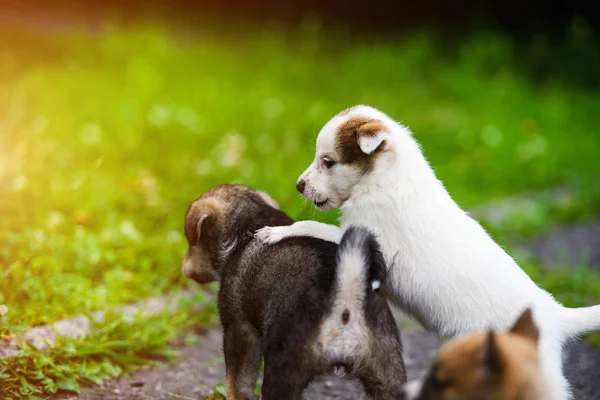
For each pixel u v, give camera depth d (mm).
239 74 17547
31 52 17047
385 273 5070
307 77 17656
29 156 9898
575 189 12680
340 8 23406
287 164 11758
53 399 5688
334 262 4930
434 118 15297
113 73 16422
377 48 19844
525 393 3824
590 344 7402
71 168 10266
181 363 6551
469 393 3846
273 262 5199
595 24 21812
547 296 5352
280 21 23188
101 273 7648
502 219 10750
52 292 6926
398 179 5512
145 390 6039
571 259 9898
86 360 6203
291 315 4820
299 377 4758
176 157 11398
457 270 5262
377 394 4824
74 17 21656
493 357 3807
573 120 16375
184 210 9188
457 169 12641
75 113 13195
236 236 5645
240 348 5402
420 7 23047
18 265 6875
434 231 5371
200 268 5828
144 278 7699
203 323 7289
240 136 12555
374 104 15836
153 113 13328
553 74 19797
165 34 20203
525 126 15414
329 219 9078
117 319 6637
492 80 18312
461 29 22344
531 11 22391
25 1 22312
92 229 8484
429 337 7496
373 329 4781
